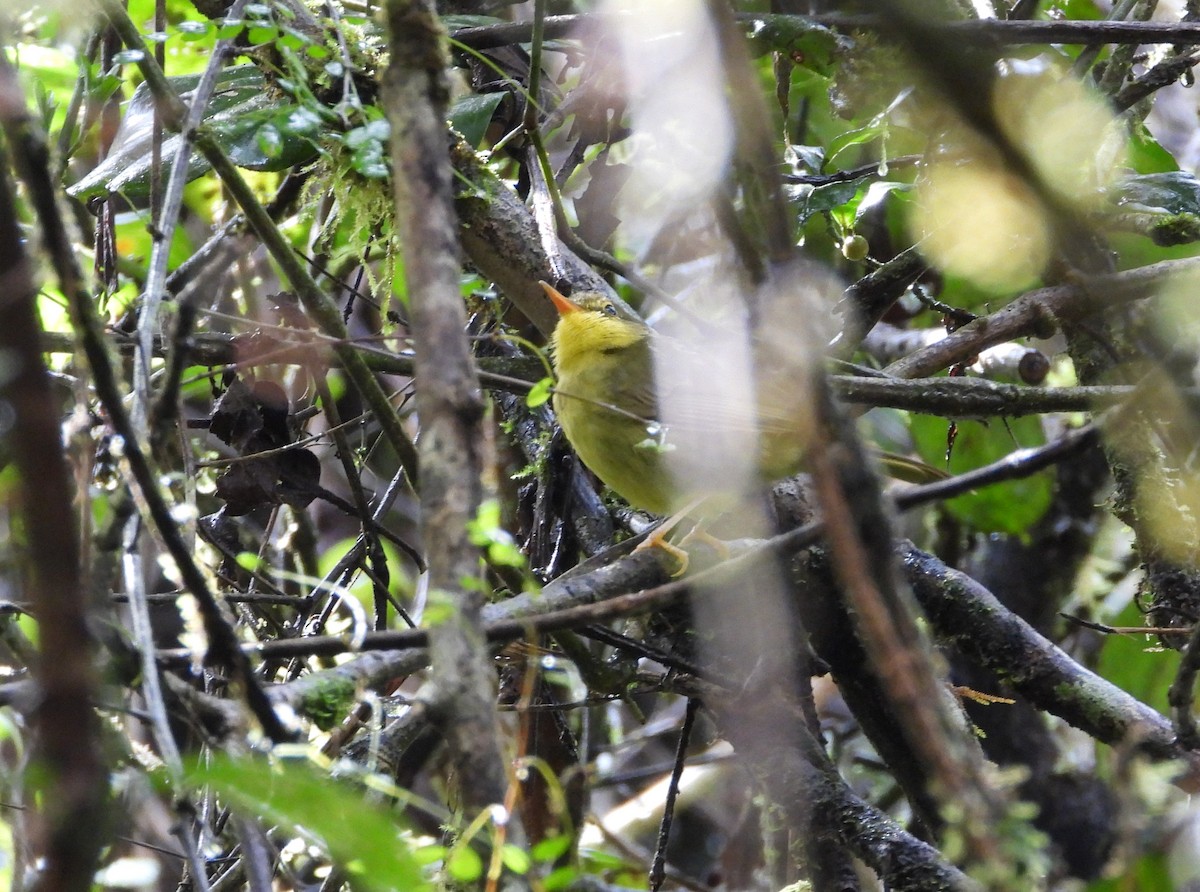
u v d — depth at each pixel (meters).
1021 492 11.02
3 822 5.86
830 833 6.87
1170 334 5.11
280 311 8.12
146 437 5.26
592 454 8.38
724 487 7.85
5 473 7.29
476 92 9.71
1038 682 7.70
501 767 3.65
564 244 9.17
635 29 8.77
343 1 9.75
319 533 11.69
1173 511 7.93
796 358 3.38
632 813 12.23
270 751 4.56
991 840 3.50
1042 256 7.14
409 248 3.94
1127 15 9.35
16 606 6.02
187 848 4.60
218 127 6.71
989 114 3.10
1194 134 13.47
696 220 11.08
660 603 4.90
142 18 11.49
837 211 9.97
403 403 9.41
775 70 10.18
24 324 2.89
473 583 3.73
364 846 3.31
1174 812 6.73
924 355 8.50
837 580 7.66
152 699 4.51
